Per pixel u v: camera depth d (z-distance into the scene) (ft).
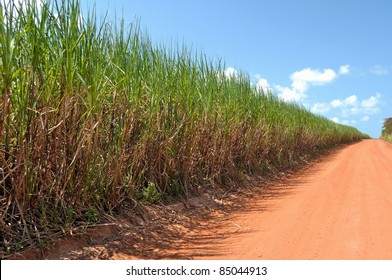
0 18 12.72
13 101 13.33
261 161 40.16
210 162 27.89
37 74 13.79
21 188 13.52
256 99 39.06
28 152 13.56
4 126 13.39
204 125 26.27
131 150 19.22
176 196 22.93
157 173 22.16
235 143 33.19
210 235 18.25
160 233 17.79
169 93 22.62
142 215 18.83
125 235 16.38
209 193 25.94
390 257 14.56
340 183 34.30
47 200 14.38
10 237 13.11
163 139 21.84
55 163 14.53
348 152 82.69
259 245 16.40
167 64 23.56
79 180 15.44
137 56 20.30
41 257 13.24
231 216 22.30
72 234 14.46
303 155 61.77
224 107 30.25
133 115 18.89
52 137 14.33
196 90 26.04
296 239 17.20
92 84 15.60
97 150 16.58
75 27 15.31
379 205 24.14
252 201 26.84
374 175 39.37
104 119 17.44
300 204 25.09
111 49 18.53
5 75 12.47
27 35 13.64
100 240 15.42
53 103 14.47
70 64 14.56
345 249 15.64
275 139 44.16
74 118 15.01
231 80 34.58
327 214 22.02
